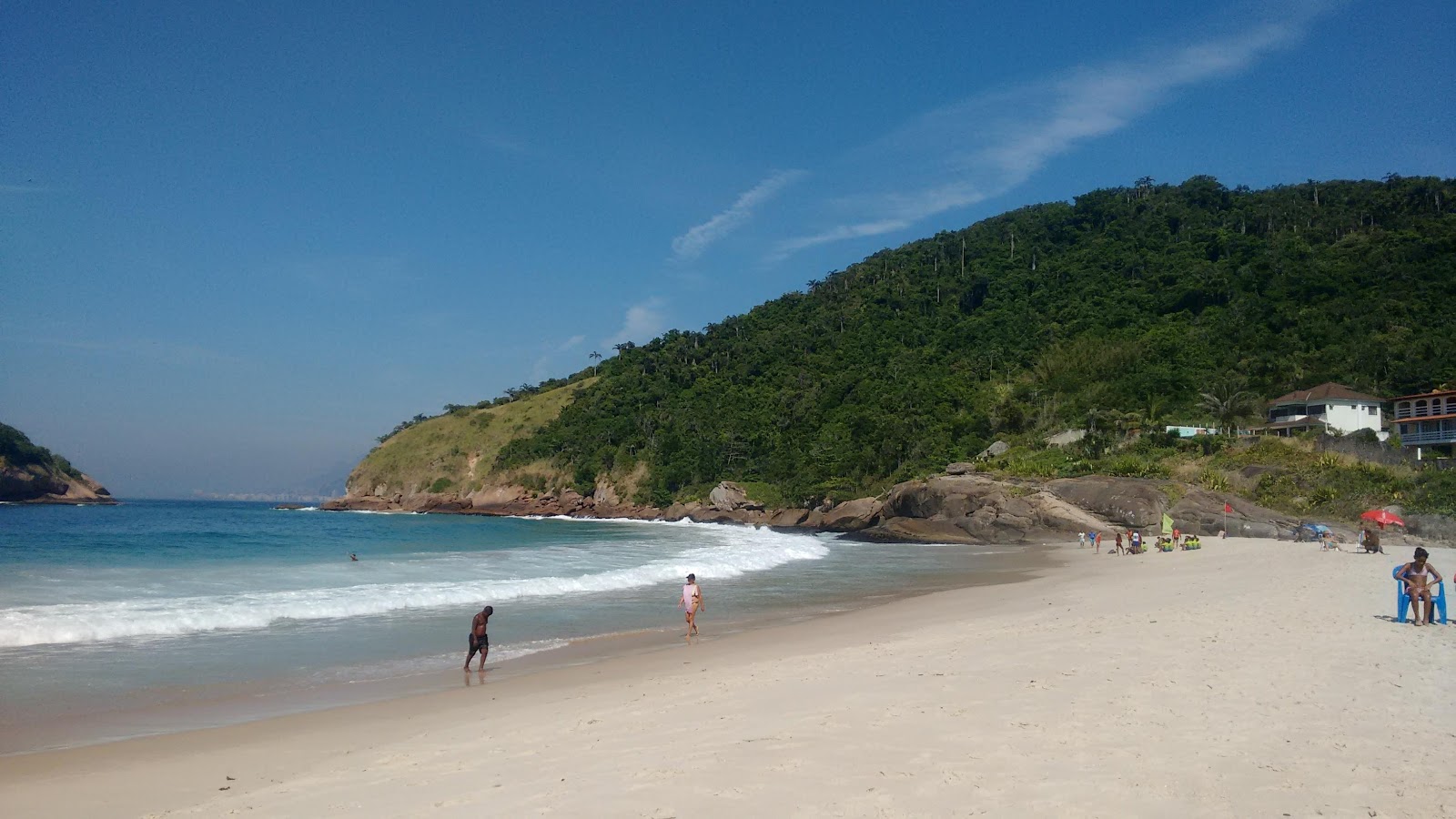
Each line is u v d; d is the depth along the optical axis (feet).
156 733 33.17
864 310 435.53
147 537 156.76
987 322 363.56
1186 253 351.05
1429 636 41.47
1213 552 126.21
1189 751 23.91
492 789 23.70
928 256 476.95
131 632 54.19
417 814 21.86
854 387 356.79
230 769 28.25
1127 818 19.27
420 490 455.22
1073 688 31.83
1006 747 24.72
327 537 171.94
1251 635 42.29
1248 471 190.49
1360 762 22.79
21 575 78.38
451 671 45.91
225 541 148.15
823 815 19.98
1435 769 22.13
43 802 24.91
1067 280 373.61
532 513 400.47
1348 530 156.56
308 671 45.39
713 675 41.32
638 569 99.91
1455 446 189.88
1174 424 239.30
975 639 45.91
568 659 49.47
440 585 79.00
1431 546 140.67
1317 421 209.56
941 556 144.56
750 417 385.50
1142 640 41.91
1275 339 268.62
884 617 63.26
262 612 61.05
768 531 251.19
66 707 37.09
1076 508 188.14
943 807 20.21
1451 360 222.28
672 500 351.67
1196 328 295.28
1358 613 49.60
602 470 393.09
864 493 266.98
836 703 31.50
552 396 504.02
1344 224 347.15
